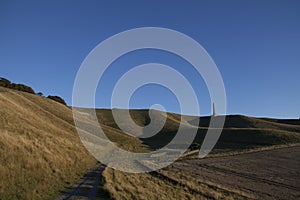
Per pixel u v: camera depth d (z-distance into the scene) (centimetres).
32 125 4597
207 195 2606
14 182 1748
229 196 2731
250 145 8594
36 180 1941
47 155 2641
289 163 5275
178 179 3117
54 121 7275
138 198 1941
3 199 1481
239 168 4678
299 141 8806
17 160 2112
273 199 2833
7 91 8262
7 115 3997
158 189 2483
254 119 16588
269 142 8825
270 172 4372
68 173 2506
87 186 2102
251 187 3309
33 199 1606
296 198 2942
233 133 10588
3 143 2308
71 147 3981
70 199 1686
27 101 8188
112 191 1903
